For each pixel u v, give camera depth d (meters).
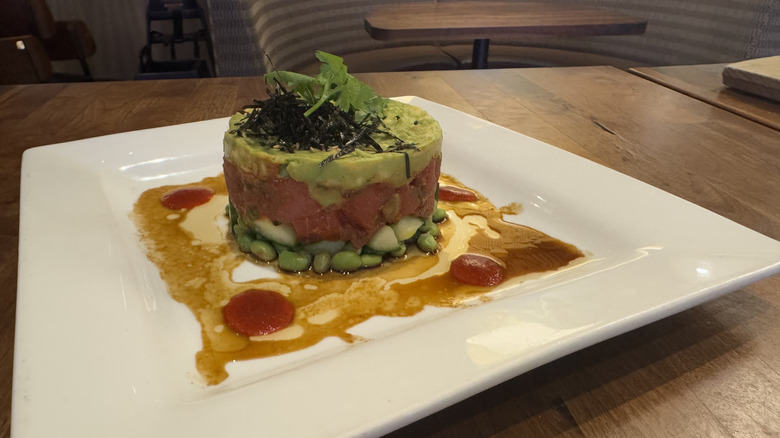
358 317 0.19
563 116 0.36
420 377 0.13
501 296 0.20
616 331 0.15
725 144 0.32
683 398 0.14
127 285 0.18
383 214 0.22
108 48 0.98
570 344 0.14
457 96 0.40
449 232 0.25
